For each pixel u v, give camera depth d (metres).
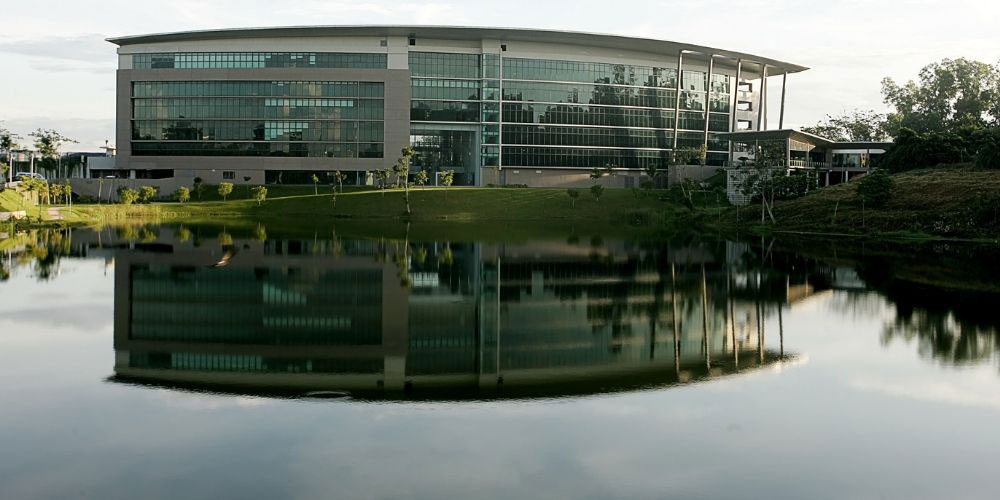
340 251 80.25
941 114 198.75
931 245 93.50
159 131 177.25
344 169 176.75
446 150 183.88
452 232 112.62
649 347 38.19
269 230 110.00
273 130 176.00
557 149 183.12
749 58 192.88
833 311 47.69
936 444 24.38
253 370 32.81
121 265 65.62
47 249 78.00
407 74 176.12
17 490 20.45
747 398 29.17
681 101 192.75
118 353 35.31
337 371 32.91
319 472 21.66
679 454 23.39
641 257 78.94
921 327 42.28
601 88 185.50
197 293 52.00
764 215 129.38
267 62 176.50
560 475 21.69
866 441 24.59
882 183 118.44
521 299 52.28
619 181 188.25
